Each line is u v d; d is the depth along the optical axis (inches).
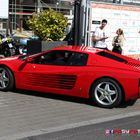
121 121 331.0
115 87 374.3
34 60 411.8
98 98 381.7
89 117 340.5
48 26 599.2
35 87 408.8
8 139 267.9
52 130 294.2
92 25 617.9
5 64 419.5
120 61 387.9
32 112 346.6
